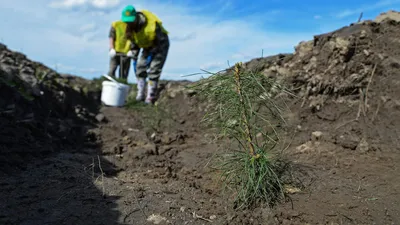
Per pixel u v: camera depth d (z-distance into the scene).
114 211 2.58
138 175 3.53
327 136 4.02
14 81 5.37
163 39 6.88
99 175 3.37
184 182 3.28
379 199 2.70
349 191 2.84
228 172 2.87
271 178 2.76
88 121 5.84
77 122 5.68
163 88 7.67
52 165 3.58
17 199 2.72
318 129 4.30
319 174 3.19
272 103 2.93
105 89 7.00
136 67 7.12
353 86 4.54
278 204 2.65
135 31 6.69
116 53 8.51
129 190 2.97
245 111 2.72
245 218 2.50
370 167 3.33
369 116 4.22
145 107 6.71
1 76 5.18
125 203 2.71
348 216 2.46
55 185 3.04
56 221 2.41
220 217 2.53
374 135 3.94
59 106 5.83
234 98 2.70
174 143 4.95
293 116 4.56
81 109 6.17
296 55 5.23
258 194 2.69
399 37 4.72
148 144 4.69
